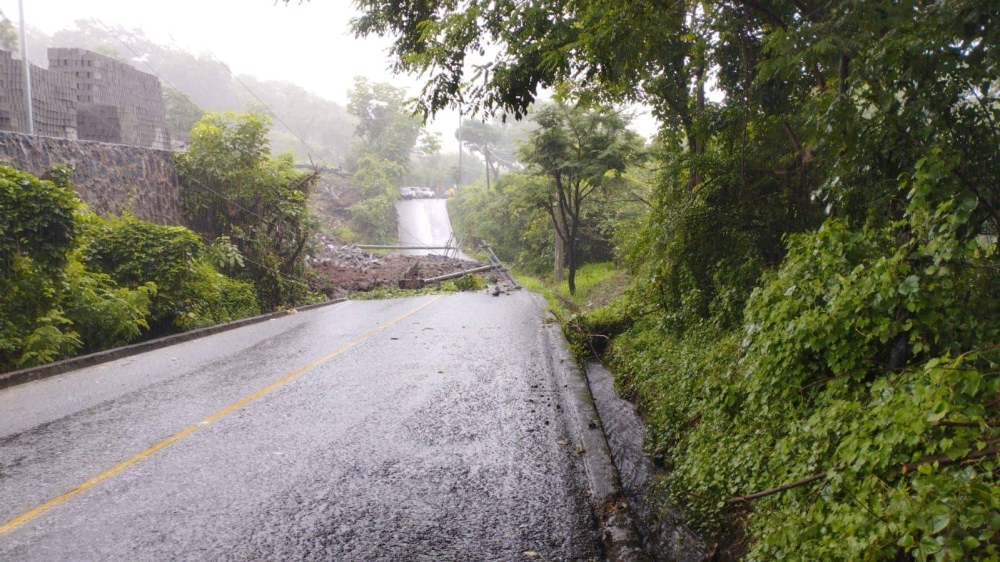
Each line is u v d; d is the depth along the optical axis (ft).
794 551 10.07
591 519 13.85
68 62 55.01
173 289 41.14
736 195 25.02
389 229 176.65
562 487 15.55
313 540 12.79
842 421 12.05
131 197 46.91
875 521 8.84
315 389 25.40
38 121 47.44
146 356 33.42
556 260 92.79
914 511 8.26
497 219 140.15
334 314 52.60
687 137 33.88
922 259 12.80
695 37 26.66
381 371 28.84
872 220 15.02
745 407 16.74
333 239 113.29
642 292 37.58
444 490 15.34
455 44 25.76
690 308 28.76
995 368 10.47
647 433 21.09
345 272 81.66
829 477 10.56
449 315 50.60
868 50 13.62
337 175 196.95
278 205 58.95
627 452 19.62
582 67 26.66
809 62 17.04
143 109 63.62
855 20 14.46
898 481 9.71
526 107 26.53
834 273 14.48
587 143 67.62
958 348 11.57
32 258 30.25
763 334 15.64
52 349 29.78
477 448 18.34
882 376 13.03
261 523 13.53
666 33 25.61
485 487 15.53
